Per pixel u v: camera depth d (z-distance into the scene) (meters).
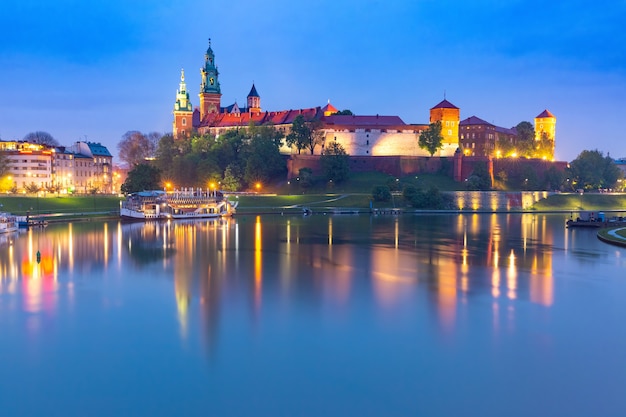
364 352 37.44
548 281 60.06
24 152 191.62
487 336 40.78
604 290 55.59
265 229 119.25
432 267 68.75
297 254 79.69
